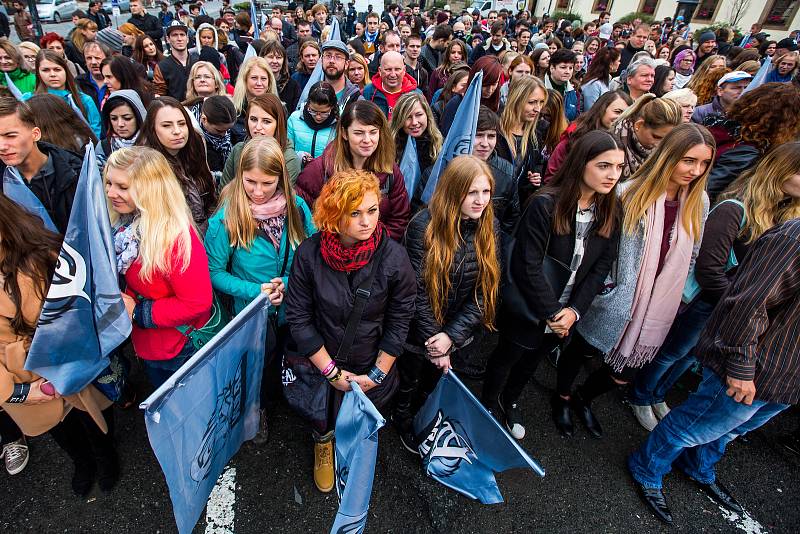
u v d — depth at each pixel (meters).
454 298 2.11
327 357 1.83
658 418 2.78
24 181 2.07
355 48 6.93
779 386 1.70
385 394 2.04
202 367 1.59
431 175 2.77
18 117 1.86
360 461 1.54
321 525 2.04
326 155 2.63
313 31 11.66
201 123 3.23
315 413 1.88
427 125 3.23
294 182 2.82
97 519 1.98
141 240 1.67
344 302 1.73
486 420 1.95
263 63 3.84
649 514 2.22
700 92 4.36
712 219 2.16
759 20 18.42
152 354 1.93
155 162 1.67
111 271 1.51
